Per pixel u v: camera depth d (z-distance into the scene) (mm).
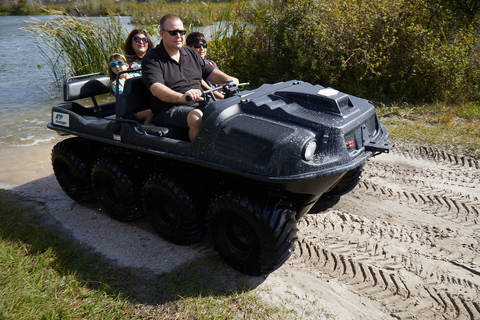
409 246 3191
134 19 13625
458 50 7086
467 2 7844
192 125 3020
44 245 3271
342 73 7828
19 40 17906
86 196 4027
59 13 9672
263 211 2543
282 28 8234
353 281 2801
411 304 2584
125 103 3271
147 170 3449
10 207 4035
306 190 2543
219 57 8945
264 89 3172
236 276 2863
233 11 9312
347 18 7688
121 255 3162
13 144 5945
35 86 9656
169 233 3236
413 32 7363
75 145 3961
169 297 2656
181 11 11023
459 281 2793
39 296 2619
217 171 2855
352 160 2619
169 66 3422
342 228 3459
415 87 7422
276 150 2416
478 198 3900
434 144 5266
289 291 2701
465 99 7062
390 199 3949
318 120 2586
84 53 9641
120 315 2504
